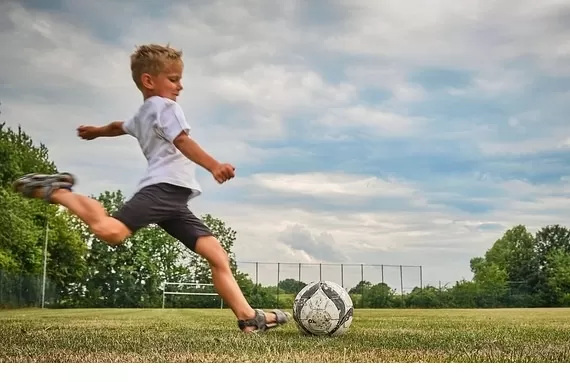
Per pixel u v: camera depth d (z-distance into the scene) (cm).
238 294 307
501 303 1711
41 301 1609
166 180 268
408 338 336
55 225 1950
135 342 304
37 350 279
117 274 1967
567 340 332
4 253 1728
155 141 273
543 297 1741
